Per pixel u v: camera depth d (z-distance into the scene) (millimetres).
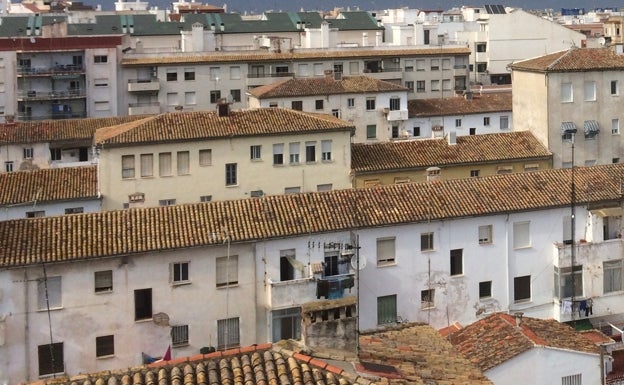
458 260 57406
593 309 59844
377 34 158875
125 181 71250
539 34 163500
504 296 58531
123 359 50219
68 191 69500
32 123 92312
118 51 123625
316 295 52312
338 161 77125
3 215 66875
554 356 40562
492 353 40875
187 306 51188
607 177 63312
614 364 46406
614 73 84750
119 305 49844
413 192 58406
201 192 73875
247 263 52250
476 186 60000
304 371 24094
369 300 55000
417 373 27891
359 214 55156
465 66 142625
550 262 59688
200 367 24312
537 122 84250
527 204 58531
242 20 156250
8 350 47969
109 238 50188
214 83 126875
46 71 121188
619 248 60562
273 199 55719
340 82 112062
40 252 48312
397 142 81750
